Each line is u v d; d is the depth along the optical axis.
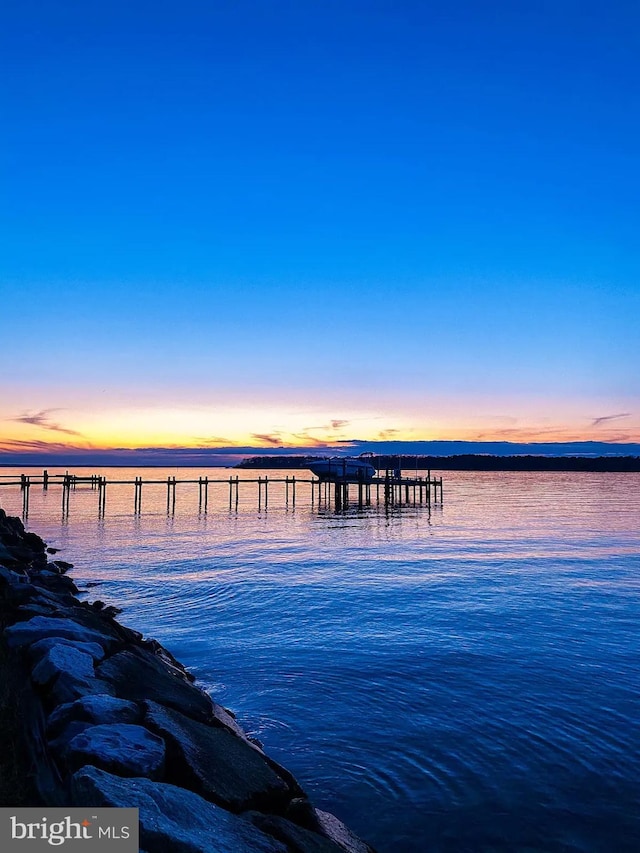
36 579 26.95
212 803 7.27
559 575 34.44
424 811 10.12
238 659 18.52
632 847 9.23
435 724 13.45
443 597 28.03
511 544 50.78
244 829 6.93
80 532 62.53
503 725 13.35
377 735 12.91
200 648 19.78
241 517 84.62
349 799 10.44
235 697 15.23
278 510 100.12
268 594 29.03
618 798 10.50
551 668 17.30
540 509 98.69
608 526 67.88
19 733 8.58
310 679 16.53
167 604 26.88
